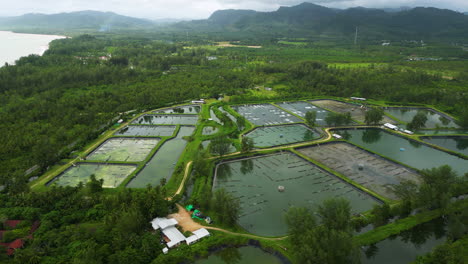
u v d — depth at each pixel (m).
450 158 145.62
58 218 91.38
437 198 98.38
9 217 90.50
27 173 125.44
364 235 87.56
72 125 175.00
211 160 135.88
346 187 117.31
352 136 174.12
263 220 97.69
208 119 194.50
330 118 182.25
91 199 100.50
